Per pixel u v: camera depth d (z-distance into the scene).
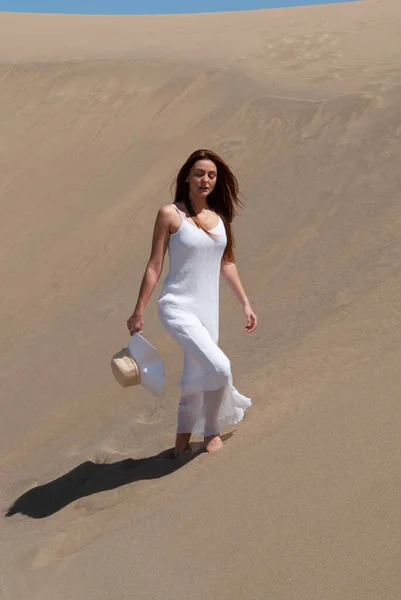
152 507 4.44
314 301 6.61
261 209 9.00
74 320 8.88
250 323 5.10
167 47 15.15
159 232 4.79
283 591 3.17
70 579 3.97
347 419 4.27
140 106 13.00
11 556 4.48
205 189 4.77
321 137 10.02
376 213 7.74
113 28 19.02
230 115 11.75
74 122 13.23
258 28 15.91
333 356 5.35
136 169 11.55
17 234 11.17
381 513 3.35
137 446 5.64
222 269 5.09
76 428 6.58
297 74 12.41
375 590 2.95
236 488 4.13
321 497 3.68
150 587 3.61
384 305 5.76
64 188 11.79
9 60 16.00
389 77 11.22
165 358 7.18
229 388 4.85
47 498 5.23
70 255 10.29
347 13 16.34
